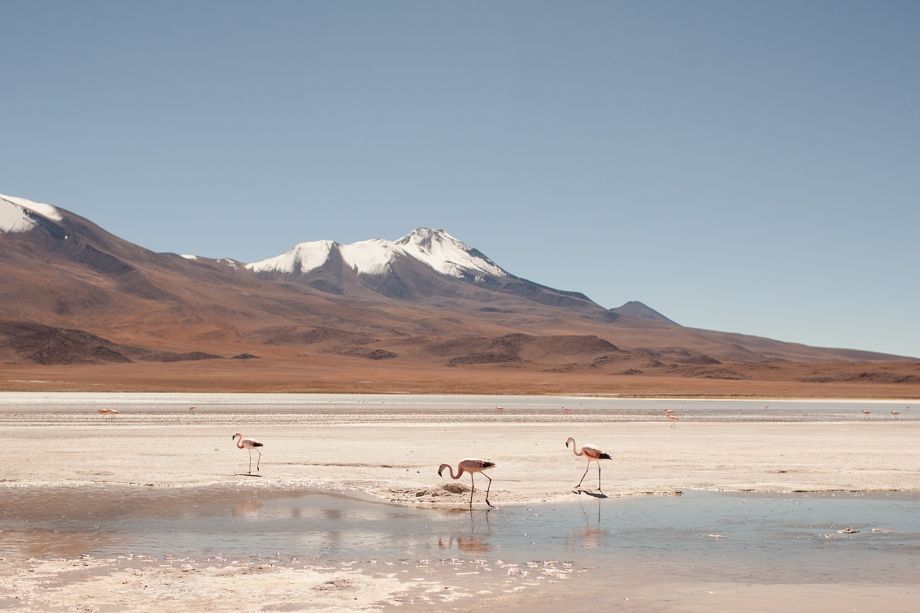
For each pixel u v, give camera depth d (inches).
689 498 806.5
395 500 781.3
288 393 3777.1
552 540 611.5
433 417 2108.8
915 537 627.2
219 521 673.6
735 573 514.9
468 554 564.7
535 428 1743.4
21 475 904.3
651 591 472.1
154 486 848.9
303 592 466.6
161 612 429.1
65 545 580.4
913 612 434.6
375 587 477.7
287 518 689.6
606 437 1517.0
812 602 451.2
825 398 4242.1
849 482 915.4
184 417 1991.9
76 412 2140.7
